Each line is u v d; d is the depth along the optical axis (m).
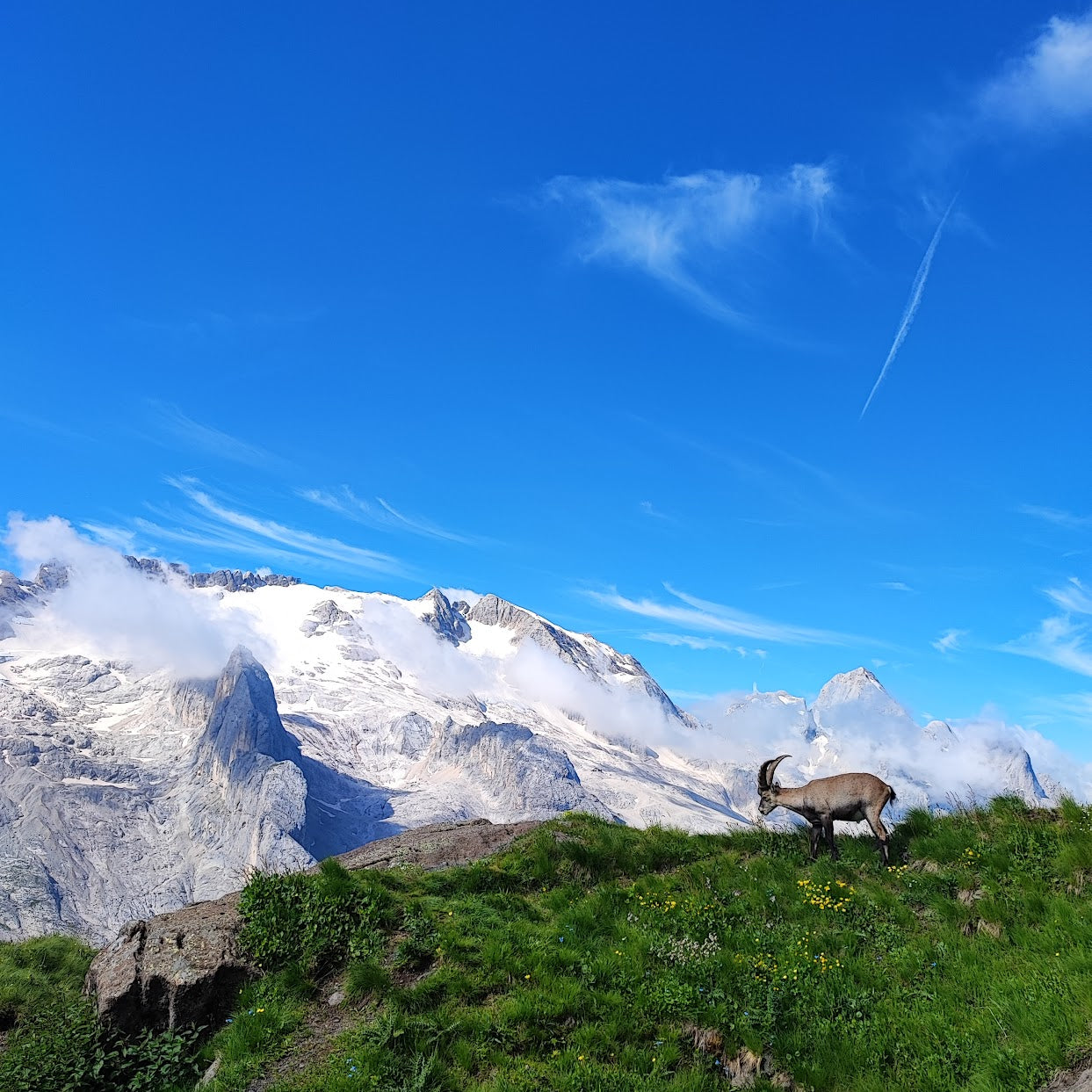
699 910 14.53
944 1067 10.29
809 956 12.74
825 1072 10.66
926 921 13.45
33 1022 15.17
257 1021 12.44
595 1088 10.63
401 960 13.26
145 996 13.08
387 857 18.17
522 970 12.88
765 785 17.19
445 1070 11.01
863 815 15.75
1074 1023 9.98
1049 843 14.38
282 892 14.70
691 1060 11.31
